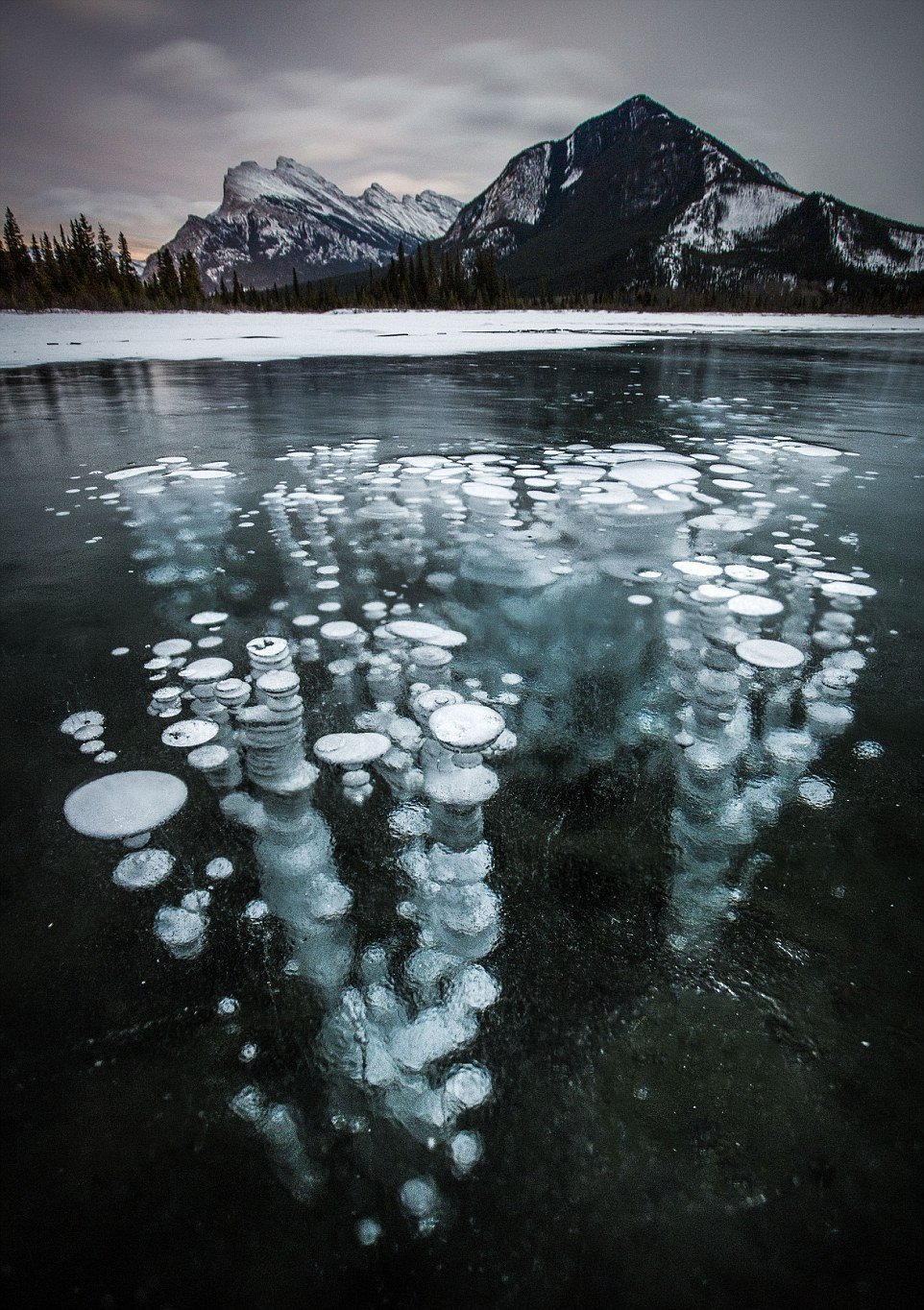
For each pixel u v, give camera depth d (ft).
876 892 3.72
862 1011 3.07
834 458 15.08
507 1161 2.51
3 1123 2.68
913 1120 2.65
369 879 3.82
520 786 4.60
